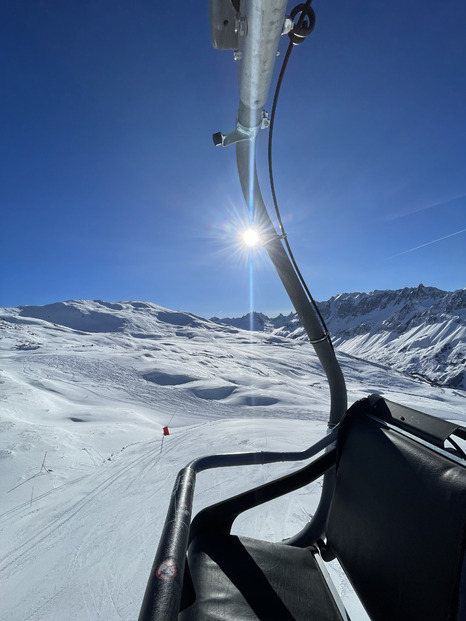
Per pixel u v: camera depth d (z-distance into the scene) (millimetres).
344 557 1274
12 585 3969
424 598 853
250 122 1518
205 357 102750
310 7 1173
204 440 11609
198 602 1134
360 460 1321
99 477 9367
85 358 73250
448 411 55062
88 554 4438
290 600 1166
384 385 118125
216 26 1238
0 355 76500
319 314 1757
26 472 14969
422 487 972
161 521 5207
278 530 3900
